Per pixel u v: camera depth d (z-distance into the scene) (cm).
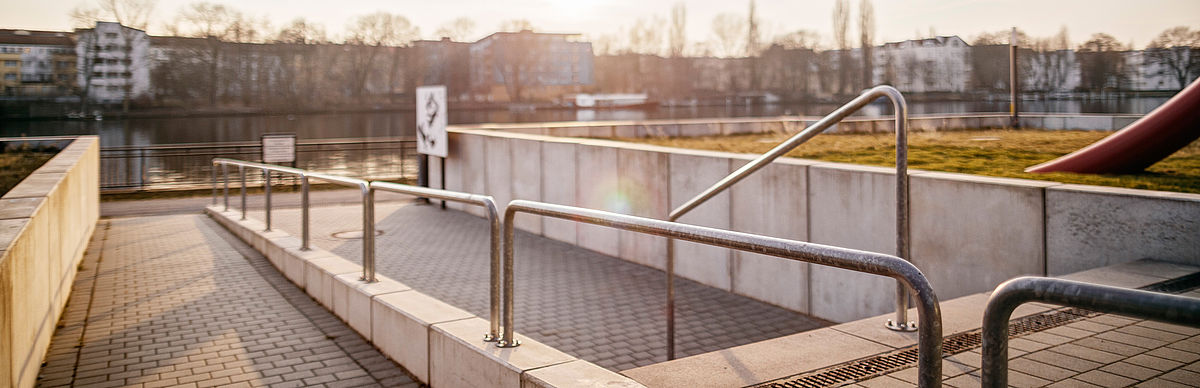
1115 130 1836
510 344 400
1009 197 577
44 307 528
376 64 12644
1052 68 7831
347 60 12356
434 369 446
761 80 13250
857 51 11531
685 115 11675
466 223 1358
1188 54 5312
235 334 573
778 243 236
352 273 634
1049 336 384
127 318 627
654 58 14400
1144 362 344
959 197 614
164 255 944
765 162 501
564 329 681
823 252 219
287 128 8538
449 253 1064
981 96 10750
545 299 801
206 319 620
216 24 10975
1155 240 493
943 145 1280
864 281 693
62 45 9775
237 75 11219
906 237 416
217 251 966
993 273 591
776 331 694
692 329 695
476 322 455
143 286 756
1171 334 380
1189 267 477
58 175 754
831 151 1223
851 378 340
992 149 1179
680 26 14100
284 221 1344
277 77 11631
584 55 14825
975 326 408
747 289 830
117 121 9731
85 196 1059
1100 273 472
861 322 430
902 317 414
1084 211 530
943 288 633
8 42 9525
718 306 788
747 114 11706
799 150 1280
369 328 547
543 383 339
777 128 1962
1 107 9531
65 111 9806
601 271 955
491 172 1401
